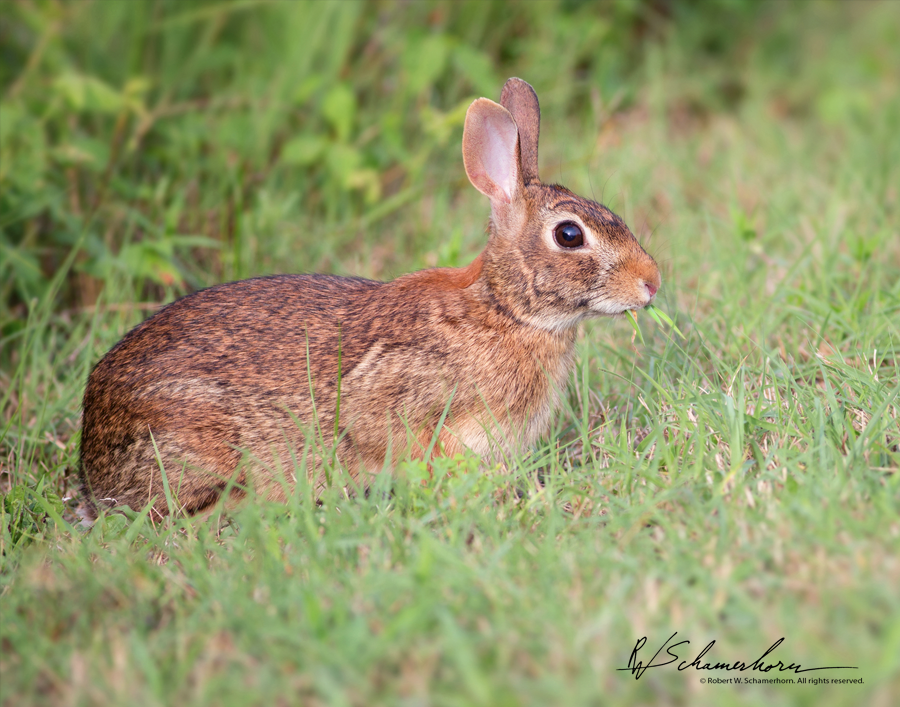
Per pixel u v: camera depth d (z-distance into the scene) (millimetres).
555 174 14602
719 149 16016
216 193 13227
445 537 7199
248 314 9016
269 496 8852
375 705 5441
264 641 5996
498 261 8945
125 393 8781
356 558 7082
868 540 6219
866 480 7012
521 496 8281
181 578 7008
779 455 7535
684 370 9375
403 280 9281
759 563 6277
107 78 14445
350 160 13484
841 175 13836
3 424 10250
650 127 16141
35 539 8133
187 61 14898
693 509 6992
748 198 14164
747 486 7188
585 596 6156
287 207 12844
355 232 13422
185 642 6148
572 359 9422
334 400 8820
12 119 12164
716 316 10578
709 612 5836
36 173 12227
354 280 9547
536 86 16250
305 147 13625
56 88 12953
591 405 9734
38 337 10789
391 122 14297
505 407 8922
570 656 5578
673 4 18781
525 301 8859
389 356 8828
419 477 8078
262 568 6926
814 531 6367
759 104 17094
